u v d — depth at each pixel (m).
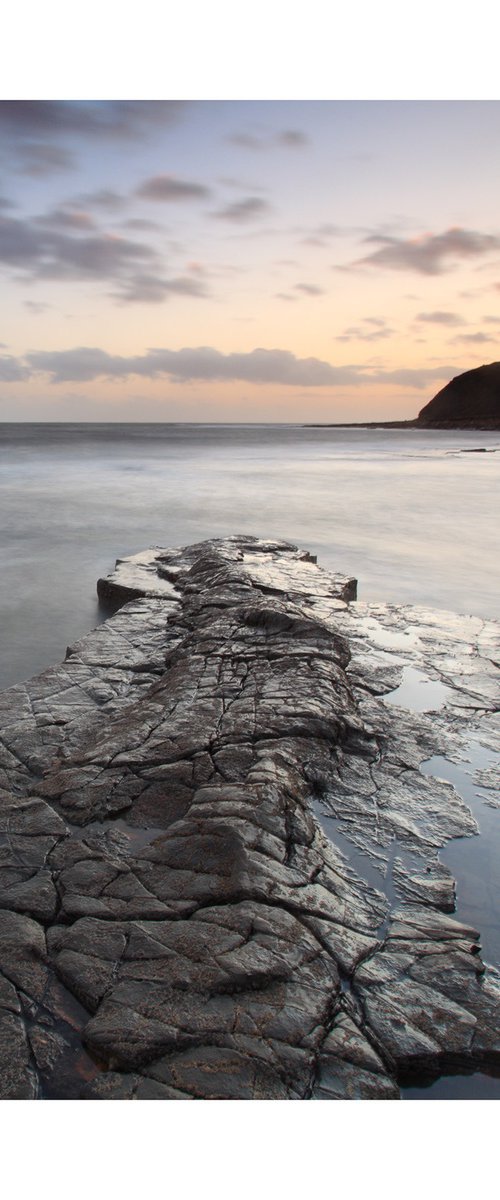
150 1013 2.66
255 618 6.96
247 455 52.16
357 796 4.40
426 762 4.92
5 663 7.61
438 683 6.44
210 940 3.00
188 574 10.08
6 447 57.44
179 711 5.18
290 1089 2.42
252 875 3.35
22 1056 2.57
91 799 4.14
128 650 7.09
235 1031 2.59
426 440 92.06
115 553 13.83
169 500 22.42
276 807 3.88
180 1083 2.43
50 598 10.43
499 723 5.62
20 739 5.09
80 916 3.21
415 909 3.41
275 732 4.82
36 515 18.72
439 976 2.96
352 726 5.11
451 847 3.95
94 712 5.61
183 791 4.18
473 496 24.25
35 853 3.70
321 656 6.09
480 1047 2.65
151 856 3.59
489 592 11.01
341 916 3.25
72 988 2.84
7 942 3.08
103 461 41.91
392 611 8.77
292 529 17.02
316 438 101.25
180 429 184.00
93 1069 2.54
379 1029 2.69
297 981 2.83
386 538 15.87
